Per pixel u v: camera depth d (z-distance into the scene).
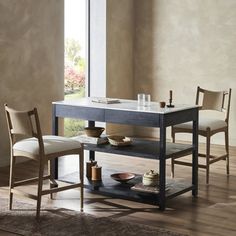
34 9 6.38
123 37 7.93
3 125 6.09
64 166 6.13
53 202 4.69
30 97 6.43
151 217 4.32
